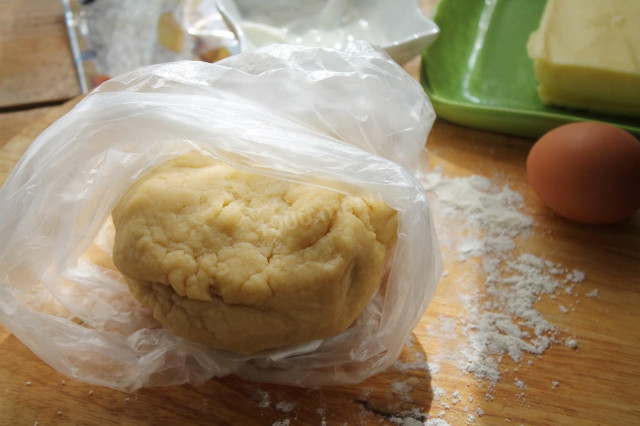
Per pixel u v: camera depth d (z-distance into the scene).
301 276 0.33
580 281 0.41
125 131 0.34
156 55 0.54
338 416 0.35
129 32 0.56
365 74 0.38
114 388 0.35
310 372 0.36
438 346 0.38
